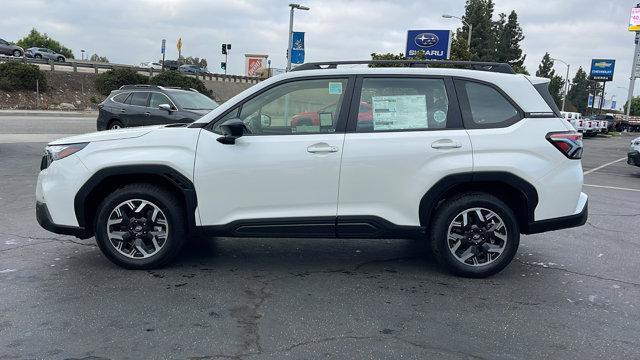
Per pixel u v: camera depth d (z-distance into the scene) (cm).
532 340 373
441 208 482
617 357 351
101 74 4912
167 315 402
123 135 486
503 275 506
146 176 489
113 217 488
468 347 361
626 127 5656
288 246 591
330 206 475
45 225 490
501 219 481
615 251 598
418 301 438
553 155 475
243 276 491
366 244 604
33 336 364
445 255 485
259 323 392
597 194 1026
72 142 489
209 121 483
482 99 485
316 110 482
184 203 492
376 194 473
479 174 470
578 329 392
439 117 479
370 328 387
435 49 3594
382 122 477
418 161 468
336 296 446
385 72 484
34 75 4306
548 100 490
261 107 484
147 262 494
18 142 1552
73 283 463
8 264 511
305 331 380
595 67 8238
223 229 480
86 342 357
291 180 470
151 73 5291
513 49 7738
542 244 621
